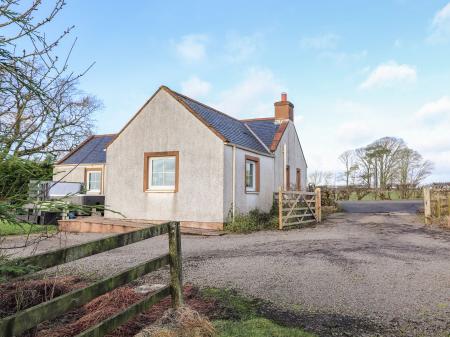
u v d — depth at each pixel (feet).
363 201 98.32
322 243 30.53
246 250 27.32
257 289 17.07
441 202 47.29
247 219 40.68
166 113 42.96
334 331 12.39
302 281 18.43
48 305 7.91
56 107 8.57
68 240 33.50
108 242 10.26
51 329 12.23
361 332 12.33
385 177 129.29
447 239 32.76
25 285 14.14
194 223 40.37
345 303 15.21
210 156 40.01
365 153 134.51
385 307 14.74
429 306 14.83
